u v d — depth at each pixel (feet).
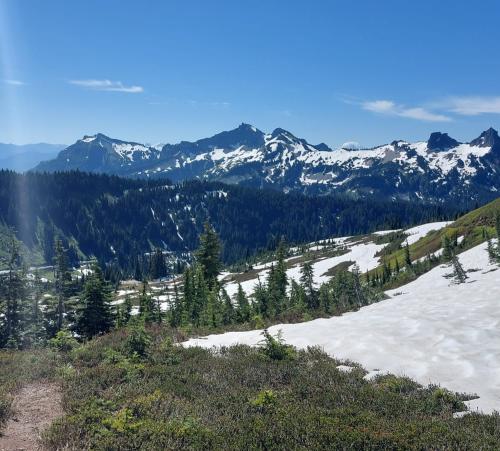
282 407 31.30
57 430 27.32
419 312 70.38
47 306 134.62
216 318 131.64
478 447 24.31
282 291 207.10
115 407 32.07
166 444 24.89
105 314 118.73
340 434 25.45
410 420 28.96
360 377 39.45
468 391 35.40
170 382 37.91
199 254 188.44
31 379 41.75
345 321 68.39
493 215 322.14
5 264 135.95
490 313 62.69
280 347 47.55
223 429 27.12
